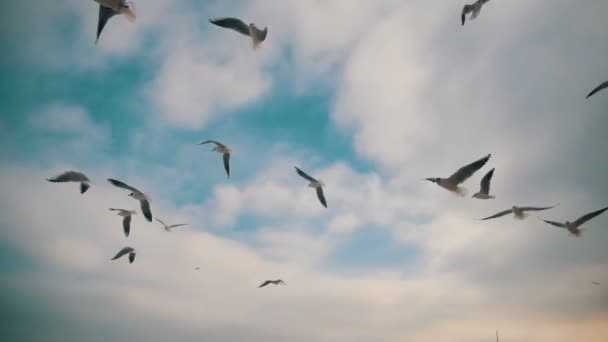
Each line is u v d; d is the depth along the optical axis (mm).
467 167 9164
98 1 9344
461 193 9414
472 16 11938
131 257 15531
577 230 12188
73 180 11750
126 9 9586
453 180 9312
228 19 11297
